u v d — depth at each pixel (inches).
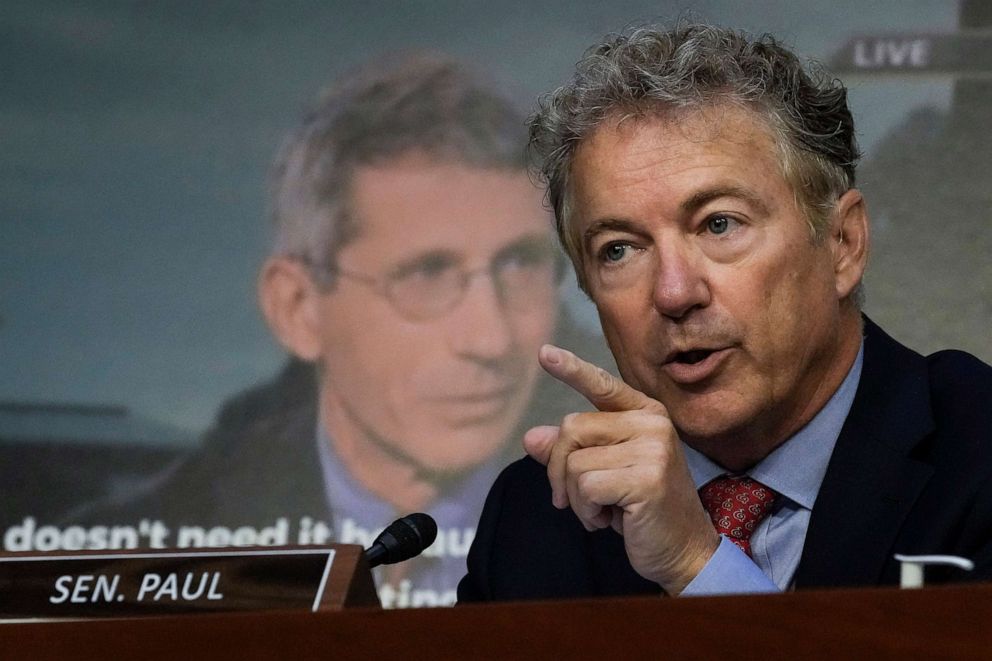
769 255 251.8
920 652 150.3
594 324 454.9
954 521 243.0
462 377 456.1
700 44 261.7
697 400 253.6
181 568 190.7
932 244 451.5
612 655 155.3
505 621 157.8
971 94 454.6
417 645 158.7
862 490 253.3
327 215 468.4
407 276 461.7
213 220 471.8
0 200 474.3
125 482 460.1
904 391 264.5
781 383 254.7
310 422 459.8
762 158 254.1
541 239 459.2
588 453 227.1
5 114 478.6
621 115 256.4
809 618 152.6
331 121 473.4
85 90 480.4
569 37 471.5
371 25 476.4
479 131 466.9
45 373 465.7
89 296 469.7
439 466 453.1
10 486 459.5
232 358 465.7
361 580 189.2
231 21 480.4
